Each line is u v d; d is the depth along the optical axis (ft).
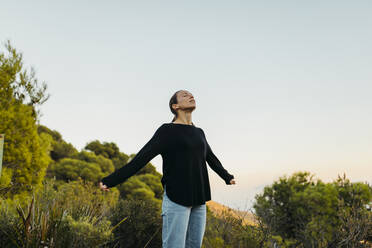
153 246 12.51
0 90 16.99
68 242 6.90
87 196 13.14
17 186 15.49
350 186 18.81
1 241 7.13
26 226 6.97
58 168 49.65
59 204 9.74
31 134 17.79
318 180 21.86
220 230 10.96
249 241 10.34
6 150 16.35
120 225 11.96
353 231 10.77
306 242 13.21
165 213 5.32
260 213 15.65
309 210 18.54
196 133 5.84
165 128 5.65
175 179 5.33
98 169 53.47
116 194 16.67
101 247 8.29
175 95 6.19
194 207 5.60
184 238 5.23
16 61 17.89
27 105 18.40
